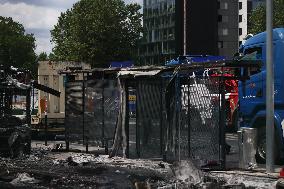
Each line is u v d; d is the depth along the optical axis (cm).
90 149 1748
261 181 1109
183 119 1380
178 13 9606
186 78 1375
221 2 10744
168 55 9912
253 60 1260
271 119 1227
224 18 10762
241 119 1519
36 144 2114
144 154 1498
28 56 9606
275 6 7012
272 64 1225
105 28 6369
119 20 6631
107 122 1639
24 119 1708
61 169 1377
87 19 6353
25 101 1723
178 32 9569
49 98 2441
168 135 1427
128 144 1543
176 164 1226
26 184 1174
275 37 1373
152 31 10431
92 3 6462
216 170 1269
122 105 1544
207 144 1311
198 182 1112
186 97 1372
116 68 1570
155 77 1459
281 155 1348
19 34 9869
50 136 2406
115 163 1445
